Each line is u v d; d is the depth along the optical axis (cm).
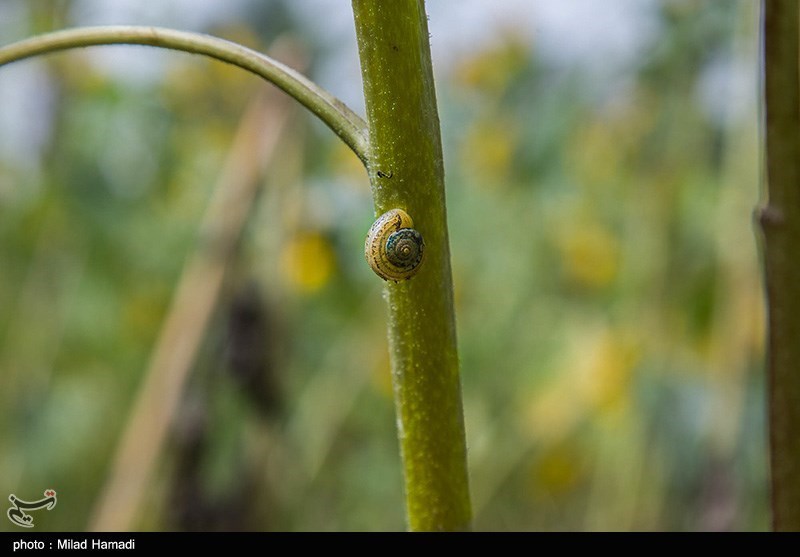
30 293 130
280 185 101
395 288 46
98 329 132
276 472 100
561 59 130
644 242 118
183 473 94
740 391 95
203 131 127
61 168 126
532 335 134
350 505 129
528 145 130
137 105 126
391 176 45
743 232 98
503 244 137
